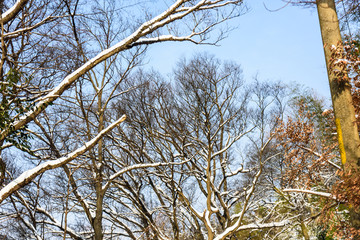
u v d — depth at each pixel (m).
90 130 18.05
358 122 8.20
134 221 20.88
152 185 21.09
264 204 23.52
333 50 8.16
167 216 19.77
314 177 13.40
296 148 13.16
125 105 19.66
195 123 21.09
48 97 10.59
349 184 8.07
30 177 9.75
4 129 10.47
